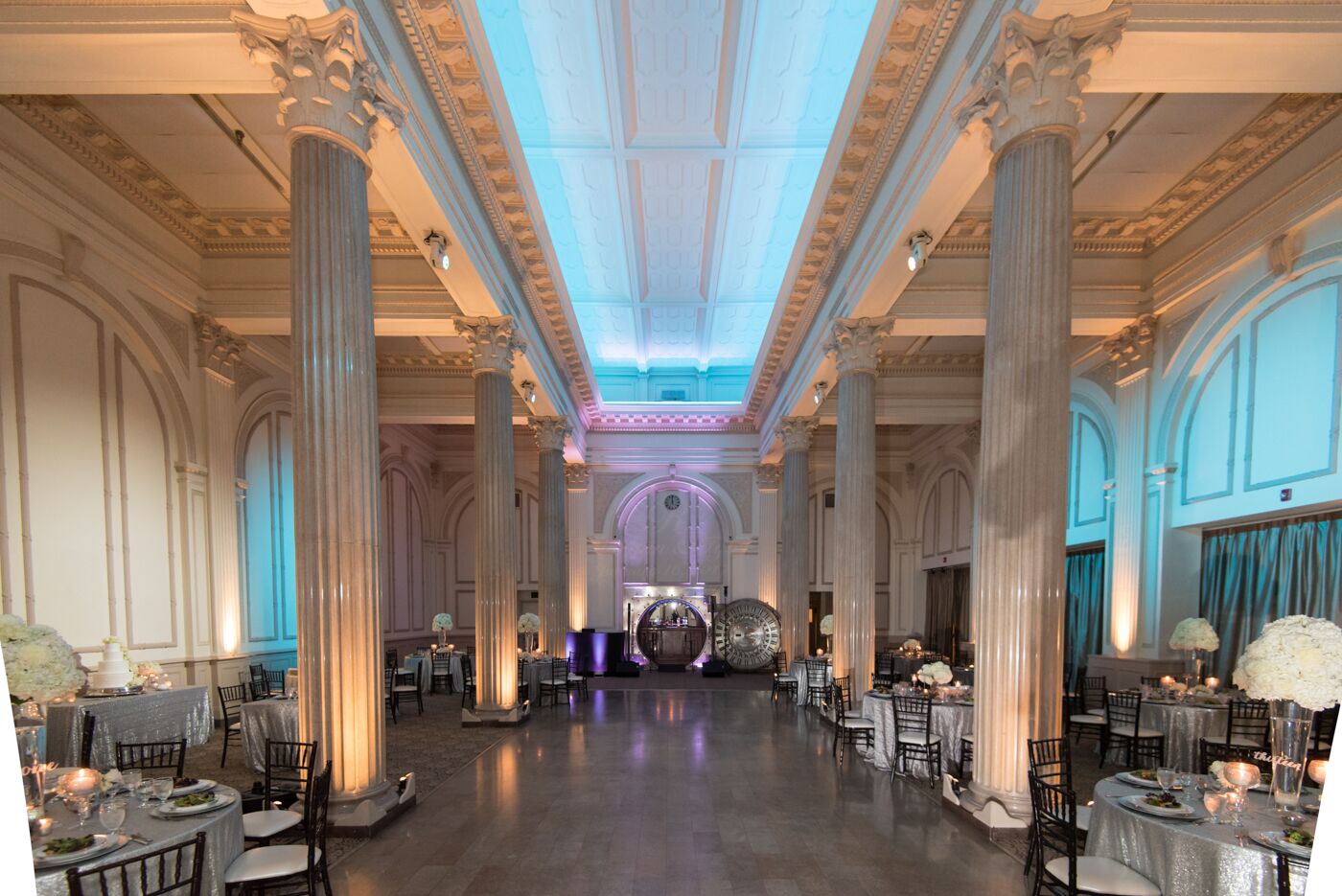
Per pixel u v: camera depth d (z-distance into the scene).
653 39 7.55
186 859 3.34
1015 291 4.89
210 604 9.90
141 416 8.78
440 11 5.54
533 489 19.66
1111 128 7.22
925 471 19.09
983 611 5.15
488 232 8.41
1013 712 4.95
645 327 15.39
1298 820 3.41
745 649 17.50
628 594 19.33
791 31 7.28
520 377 11.73
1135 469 10.05
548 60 7.77
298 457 4.95
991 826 5.03
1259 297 8.08
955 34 5.57
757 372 14.98
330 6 4.48
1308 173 7.21
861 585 9.30
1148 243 9.71
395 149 5.65
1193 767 7.10
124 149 7.60
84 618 7.86
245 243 9.77
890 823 5.64
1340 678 3.45
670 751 8.36
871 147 7.28
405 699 12.74
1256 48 4.55
